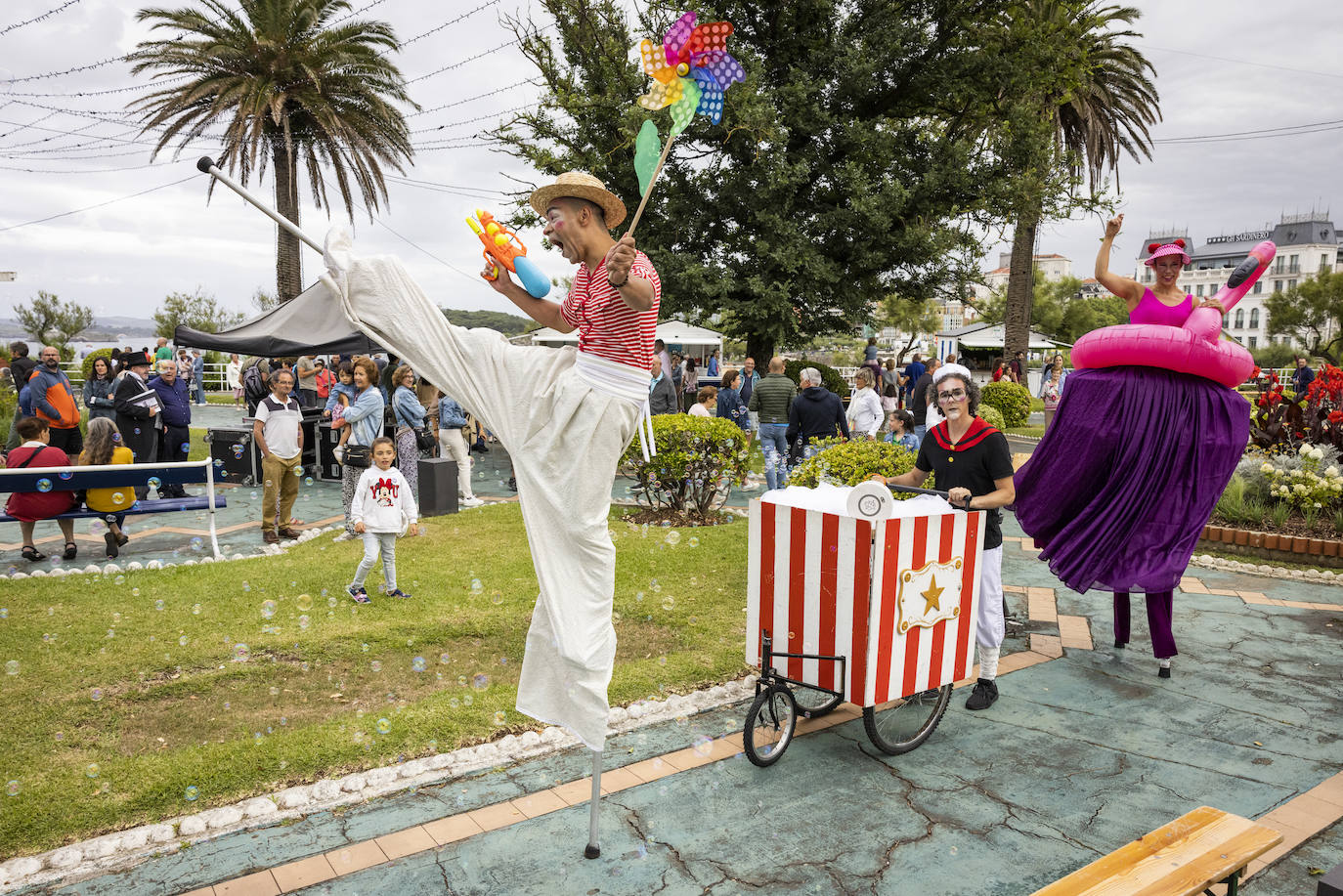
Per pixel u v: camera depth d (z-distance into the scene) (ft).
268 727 12.17
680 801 10.31
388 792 10.41
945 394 13.10
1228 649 16.19
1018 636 16.96
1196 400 14.87
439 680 14.06
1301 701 13.71
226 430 35.86
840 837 9.55
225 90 53.21
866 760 11.47
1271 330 146.30
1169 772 11.22
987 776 11.07
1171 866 6.74
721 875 8.80
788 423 30.96
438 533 24.90
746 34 50.98
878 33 49.34
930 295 54.03
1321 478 24.59
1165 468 14.83
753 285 47.11
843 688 11.14
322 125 55.47
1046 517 16.15
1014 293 76.64
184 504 21.93
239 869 8.80
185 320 114.32
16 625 16.29
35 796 10.01
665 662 14.73
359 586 17.98
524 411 8.22
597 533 8.27
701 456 26.91
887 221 47.14
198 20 53.47
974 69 51.49
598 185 7.88
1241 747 11.99
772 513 11.61
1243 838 7.21
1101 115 72.90
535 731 11.98
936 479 13.52
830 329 56.34
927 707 12.61
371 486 17.83
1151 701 13.69
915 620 11.27
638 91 47.50
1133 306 15.85
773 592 11.73
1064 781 10.96
